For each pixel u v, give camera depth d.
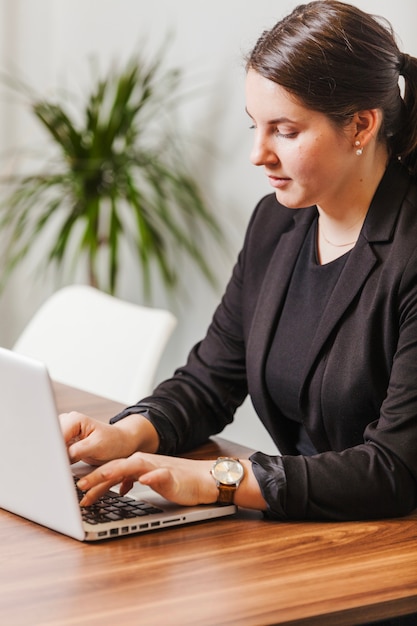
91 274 4.16
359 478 1.74
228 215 4.07
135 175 4.39
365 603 1.42
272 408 2.09
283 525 1.72
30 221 4.84
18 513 1.75
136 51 4.46
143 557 1.57
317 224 2.07
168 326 2.75
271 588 1.47
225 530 1.70
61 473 1.61
